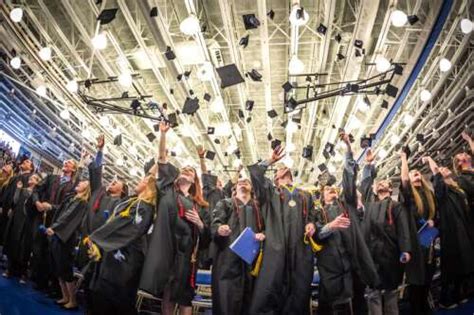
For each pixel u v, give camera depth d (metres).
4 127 11.41
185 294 3.08
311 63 9.30
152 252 2.96
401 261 3.60
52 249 4.08
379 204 3.95
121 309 3.03
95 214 3.96
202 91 11.05
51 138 13.64
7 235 4.87
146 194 3.20
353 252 3.45
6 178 5.53
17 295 4.14
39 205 4.48
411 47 8.34
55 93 9.91
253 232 3.15
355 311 3.60
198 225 3.20
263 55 7.88
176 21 8.12
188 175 3.55
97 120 11.47
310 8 7.66
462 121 9.64
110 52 9.22
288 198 3.46
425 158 4.02
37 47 8.45
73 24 8.19
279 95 10.84
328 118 12.22
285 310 3.13
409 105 9.52
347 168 3.65
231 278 3.14
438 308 3.92
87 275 3.49
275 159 3.46
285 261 3.19
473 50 7.27
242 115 9.51
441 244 3.76
